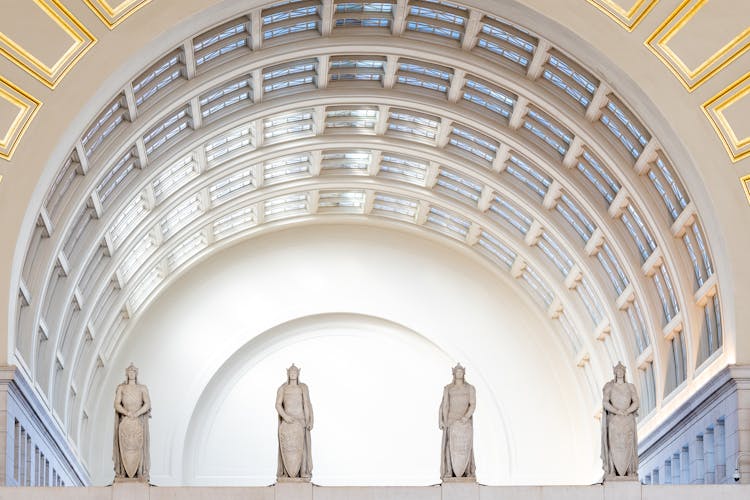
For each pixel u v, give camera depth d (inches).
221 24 1657.2
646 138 1726.1
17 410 1587.1
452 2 1640.0
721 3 1389.0
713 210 1574.8
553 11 1501.0
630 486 1344.7
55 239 1707.7
